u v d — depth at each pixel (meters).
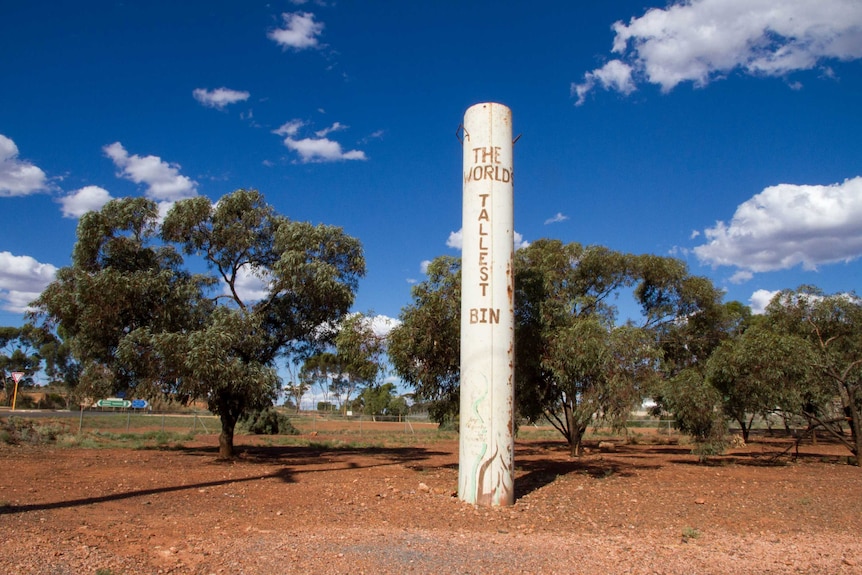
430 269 17.72
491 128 13.04
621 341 16.92
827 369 20.88
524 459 24.19
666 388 22.47
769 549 9.02
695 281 29.72
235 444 31.53
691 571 7.73
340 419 68.19
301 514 11.27
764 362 20.06
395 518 10.95
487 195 12.84
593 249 28.05
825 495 14.34
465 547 8.77
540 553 8.50
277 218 23.22
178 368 18.61
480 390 12.42
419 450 29.20
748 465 21.84
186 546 8.55
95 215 21.05
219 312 20.36
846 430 39.09
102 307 19.83
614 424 17.75
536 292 18.22
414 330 17.25
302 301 22.86
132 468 18.83
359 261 22.97
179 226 21.81
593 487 15.40
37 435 28.05
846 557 8.56
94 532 9.23
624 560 8.18
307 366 76.06
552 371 17.78
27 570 7.07
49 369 77.38
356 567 7.64
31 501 12.22
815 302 23.80
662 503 13.02
